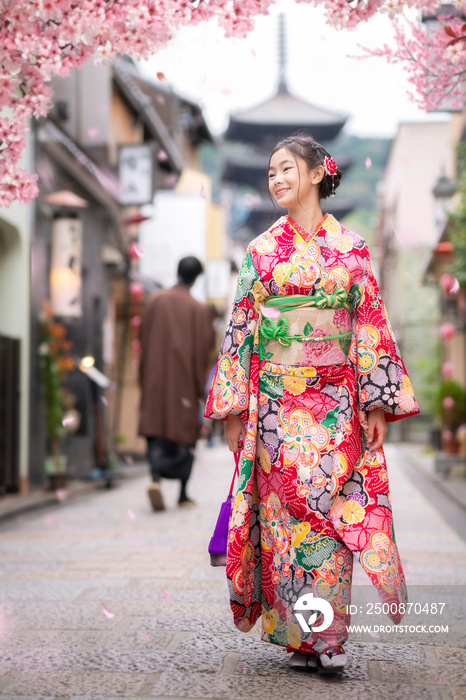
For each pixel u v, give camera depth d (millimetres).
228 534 2645
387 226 32906
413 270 28031
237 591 2600
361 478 2629
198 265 7168
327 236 2693
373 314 2686
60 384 9211
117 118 14805
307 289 2643
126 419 16344
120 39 2680
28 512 7199
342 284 2641
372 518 2572
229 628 3168
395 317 30250
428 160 28047
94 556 4859
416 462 13938
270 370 2686
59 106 10961
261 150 39906
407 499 8094
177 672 2609
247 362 2732
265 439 2676
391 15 2691
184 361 6871
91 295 12625
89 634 3096
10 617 3375
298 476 2590
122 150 13906
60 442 10219
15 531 6023
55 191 10461
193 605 3553
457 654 2812
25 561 4723
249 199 35719
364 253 2695
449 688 2439
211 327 7078
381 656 2791
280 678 2545
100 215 13336
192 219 17484
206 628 3170
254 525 2717
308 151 2707
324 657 2535
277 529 2633
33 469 9266
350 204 35125
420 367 18766
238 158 37656
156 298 7027
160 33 2676
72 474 10250
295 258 2660
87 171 11969
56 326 9391
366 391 2641
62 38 2688
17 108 2822
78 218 9688
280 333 2652
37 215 9570
